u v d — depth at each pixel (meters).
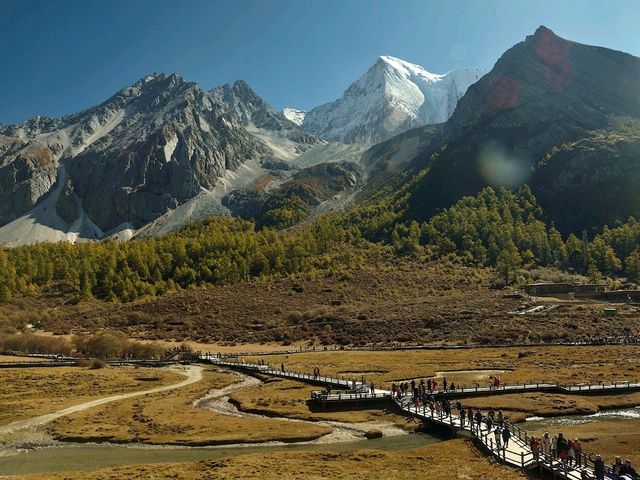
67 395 81.94
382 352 123.50
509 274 199.88
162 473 45.38
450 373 96.56
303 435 59.38
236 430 61.75
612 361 102.50
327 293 193.12
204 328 162.38
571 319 146.88
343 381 87.75
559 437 46.16
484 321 147.50
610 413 69.75
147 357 126.38
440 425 61.31
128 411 71.31
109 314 181.62
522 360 106.81
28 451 55.69
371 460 49.16
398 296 186.62
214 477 43.62
